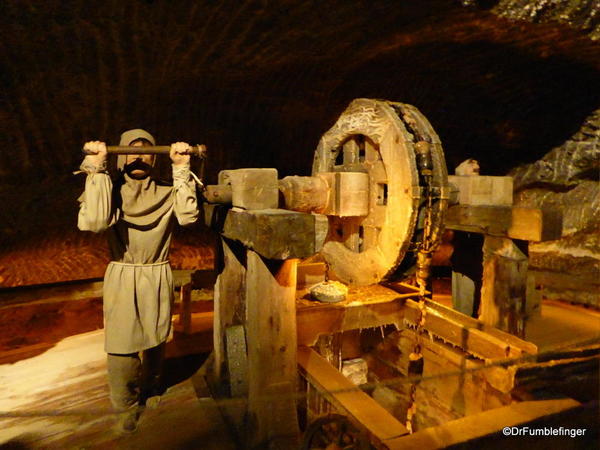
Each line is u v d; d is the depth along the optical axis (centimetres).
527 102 533
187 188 228
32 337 529
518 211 295
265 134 618
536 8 353
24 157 478
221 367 269
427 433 212
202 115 547
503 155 620
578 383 274
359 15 349
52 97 415
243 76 469
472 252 365
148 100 479
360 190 293
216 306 284
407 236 265
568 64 452
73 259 648
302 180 282
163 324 248
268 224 196
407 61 466
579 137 535
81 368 321
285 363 226
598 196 533
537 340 379
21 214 541
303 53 421
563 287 527
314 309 303
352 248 325
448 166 675
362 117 299
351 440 222
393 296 334
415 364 293
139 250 236
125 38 353
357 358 400
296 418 223
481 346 288
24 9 298
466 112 575
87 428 248
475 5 338
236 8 329
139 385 252
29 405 273
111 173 239
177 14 329
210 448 233
